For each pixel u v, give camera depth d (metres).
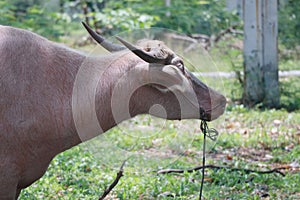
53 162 10.02
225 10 20.94
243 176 9.66
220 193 9.05
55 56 6.82
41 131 6.68
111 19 18.69
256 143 11.96
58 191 8.92
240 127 13.25
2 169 6.61
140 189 8.98
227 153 11.37
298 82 17.38
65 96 6.74
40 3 21.69
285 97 16.34
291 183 9.48
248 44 15.77
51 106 6.69
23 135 6.61
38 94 6.66
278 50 17.19
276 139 12.23
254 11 15.70
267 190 9.27
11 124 6.55
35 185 9.04
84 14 20.11
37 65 6.71
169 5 22.20
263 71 15.72
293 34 18.78
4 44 6.65
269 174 9.89
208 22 20.61
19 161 6.68
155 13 20.36
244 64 15.84
